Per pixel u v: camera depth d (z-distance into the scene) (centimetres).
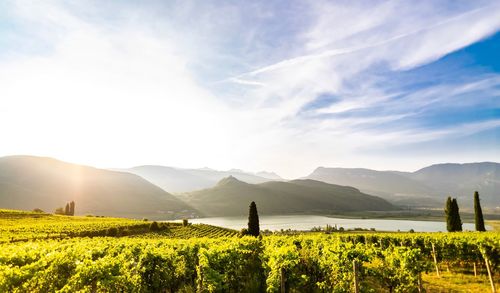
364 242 3744
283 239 2930
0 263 1257
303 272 1638
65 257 1317
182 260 1722
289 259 1528
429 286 1731
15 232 4916
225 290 1508
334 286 1489
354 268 1401
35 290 1147
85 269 1167
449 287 1709
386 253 1725
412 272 1535
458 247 2408
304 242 2586
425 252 2747
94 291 1172
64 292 1127
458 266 2530
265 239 3089
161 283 1539
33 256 1476
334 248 1752
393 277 1541
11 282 1071
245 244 2100
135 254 1873
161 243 2534
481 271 2262
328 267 1573
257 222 5878
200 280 1485
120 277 1276
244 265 1838
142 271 1465
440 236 3253
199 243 2131
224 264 1572
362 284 1507
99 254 1838
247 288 1669
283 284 1464
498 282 1831
